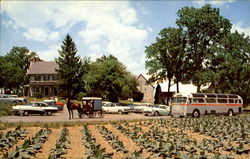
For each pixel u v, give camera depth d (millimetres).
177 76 59938
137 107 44750
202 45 57906
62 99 69750
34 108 36594
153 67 58062
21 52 108188
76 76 73062
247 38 52562
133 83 57875
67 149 14914
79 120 29844
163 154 13055
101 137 19281
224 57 51812
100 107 33938
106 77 52500
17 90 102812
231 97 40500
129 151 14414
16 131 18297
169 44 56531
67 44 75750
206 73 52281
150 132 20375
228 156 11961
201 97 37281
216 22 56312
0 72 91812
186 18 56406
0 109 36688
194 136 20172
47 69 81938
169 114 41219
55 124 24609
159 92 70812
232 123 27219
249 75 48625
